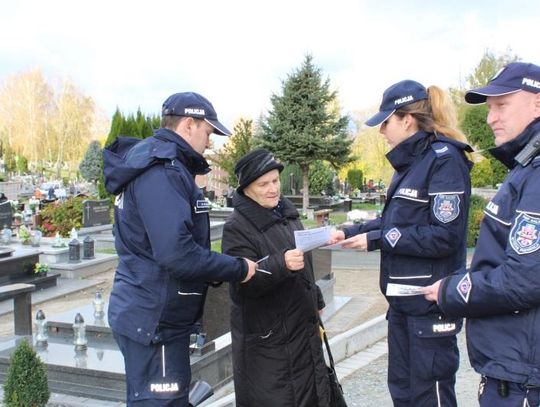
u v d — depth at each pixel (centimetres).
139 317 279
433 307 318
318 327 324
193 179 294
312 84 2795
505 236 230
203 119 296
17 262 1102
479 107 2205
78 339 604
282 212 335
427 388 324
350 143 2864
